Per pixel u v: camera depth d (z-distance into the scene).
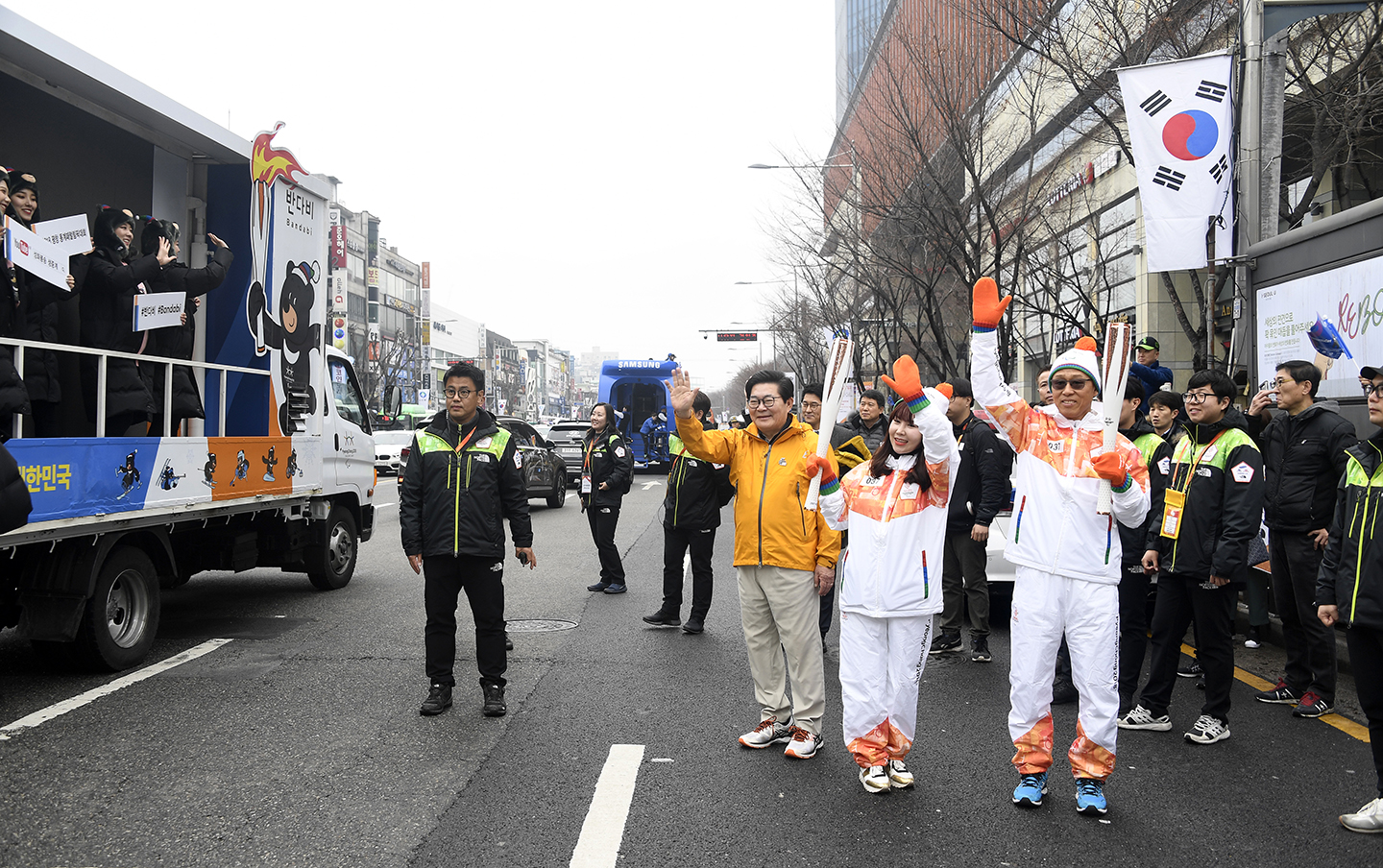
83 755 4.75
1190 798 4.32
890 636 4.41
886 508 4.41
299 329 8.20
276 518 8.37
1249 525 4.94
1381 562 3.90
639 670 6.58
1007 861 3.65
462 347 96.50
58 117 7.24
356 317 61.69
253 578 10.42
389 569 10.97
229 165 8.13
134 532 6.51
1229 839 3.86
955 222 15.71
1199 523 5.14
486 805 4.16
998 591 7.89
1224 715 5.17
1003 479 6.64
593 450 9.61
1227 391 5.23
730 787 4.40
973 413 6.95
